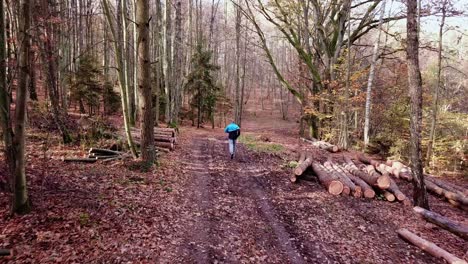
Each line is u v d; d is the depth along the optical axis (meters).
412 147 8.80
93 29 26.31
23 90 5.60
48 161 9.38
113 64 36.69
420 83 8.54
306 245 6.68
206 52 28.12
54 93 12.07
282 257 6.12
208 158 13.61
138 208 7.16
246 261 5.81
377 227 7.82
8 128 5.68
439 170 16.31
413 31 8.34
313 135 24.38
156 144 13.91
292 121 48.00
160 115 27.41
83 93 18.92
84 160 9.91
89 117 16.14
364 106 21.53
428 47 18.25
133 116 18.84
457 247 6.95
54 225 5.77
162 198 8.09
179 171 10.81
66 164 9.41
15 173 5.79
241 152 15.48
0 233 5.29
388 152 18.38
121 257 5.27
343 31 21.72
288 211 8.43
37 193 6.86
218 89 29.56
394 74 22.72
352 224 7.90
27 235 5.35
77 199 6.93
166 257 5.52
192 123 30.33
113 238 5.77
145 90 10.27
